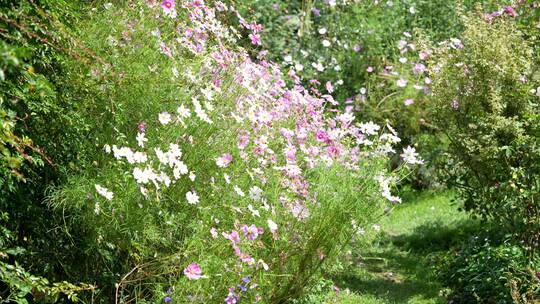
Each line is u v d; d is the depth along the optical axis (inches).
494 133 245.4
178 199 170.2
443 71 275.4
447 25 448.8
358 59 413.7
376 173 192.9
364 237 195.5
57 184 163.0
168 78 175.9
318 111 227.6
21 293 137.2
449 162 281.7
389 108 401.1
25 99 140.3
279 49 377.7
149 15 186.2
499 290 221.6
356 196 186.1
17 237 152.6
